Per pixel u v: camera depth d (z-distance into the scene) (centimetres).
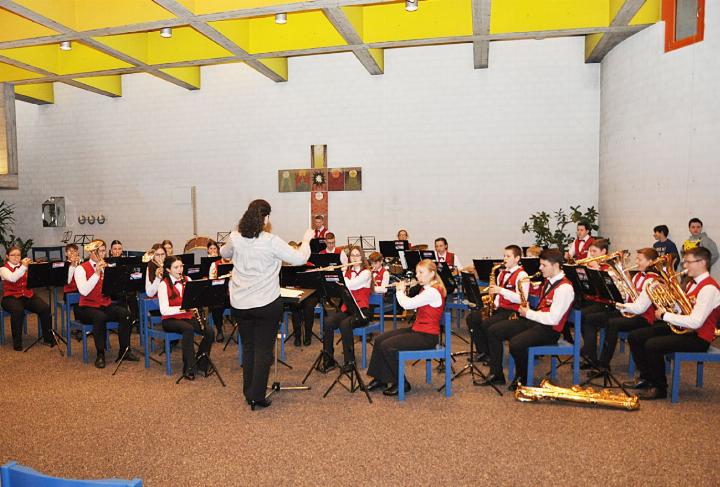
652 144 700
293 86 990
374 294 589
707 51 611
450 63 921
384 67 948
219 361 519
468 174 923
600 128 861
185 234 1069
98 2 653
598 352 526
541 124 891
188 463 303
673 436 330
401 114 946
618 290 425
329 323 481
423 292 415
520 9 714
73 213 1138
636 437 329
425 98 934
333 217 985
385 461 302
